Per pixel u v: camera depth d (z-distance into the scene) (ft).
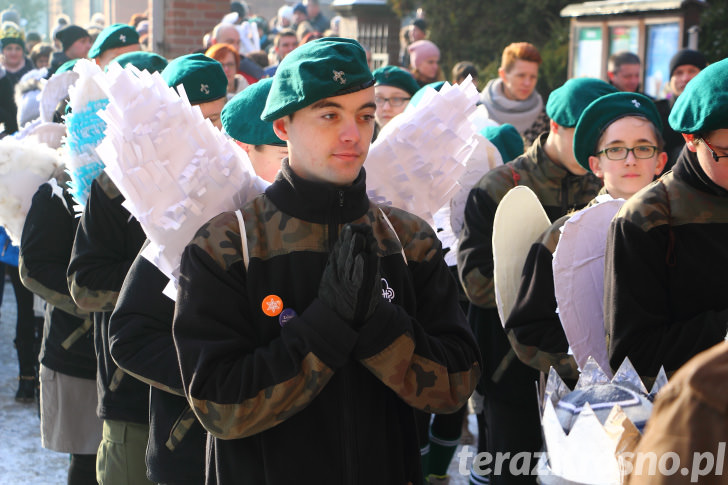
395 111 17.26
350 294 5.64
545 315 8.52
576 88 10.55
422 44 23.41
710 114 6.85
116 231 9.04
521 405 10.16
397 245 6.37
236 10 48.14
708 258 7.23
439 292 6.53
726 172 7.08
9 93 27.30
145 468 8.97
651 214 7.30
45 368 10.73
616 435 5.90
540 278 8.55
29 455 14.55
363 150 6.13
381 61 51.60
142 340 7.30
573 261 7.99
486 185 11.04
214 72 10.19
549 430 6.20
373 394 6.17
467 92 8.23
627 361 6.38
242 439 6.14
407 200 8.21
